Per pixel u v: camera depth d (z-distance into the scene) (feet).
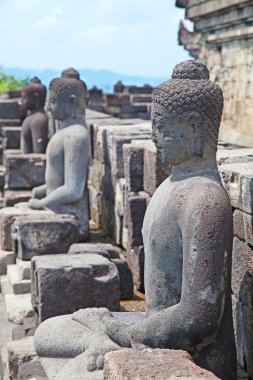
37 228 25.66
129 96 76.54
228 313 13.96
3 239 28.09
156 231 14.28
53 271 19.99
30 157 35.35
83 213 28.94
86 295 20.30
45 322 17.03
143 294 24.29
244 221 15.53
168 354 11.86
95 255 21.90
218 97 14.17
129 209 24.39
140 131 30.91
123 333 14.56
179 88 14.02
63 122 28.86
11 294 24.77
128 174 24.97
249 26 36.60
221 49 41.42
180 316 13.24
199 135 14.05
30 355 18.10
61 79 28.78
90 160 35.99
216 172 14.39
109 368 11.35
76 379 14.38
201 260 13.07
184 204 13.73
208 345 13.70
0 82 98.43
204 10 40.32
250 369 15.64
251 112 37.55
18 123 57.41
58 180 28.81
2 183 43.68
